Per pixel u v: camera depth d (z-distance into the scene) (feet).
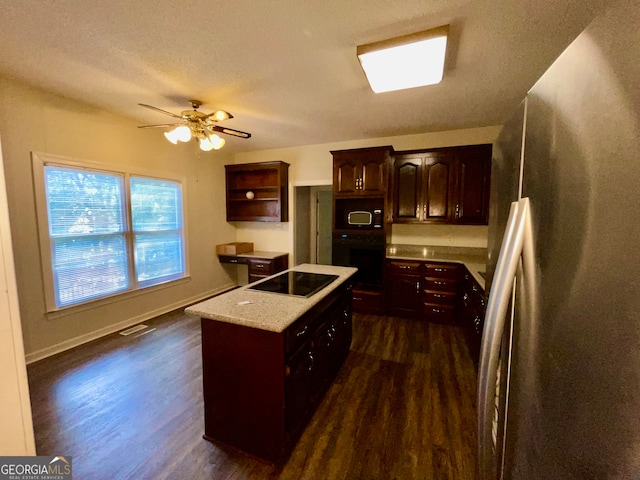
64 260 9.49
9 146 8.11
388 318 12.63
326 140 14.44
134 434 6.00
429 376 8.16
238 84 8.13
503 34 5.89
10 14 5.24
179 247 14.01
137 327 11.41
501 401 2.36
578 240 1.43
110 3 5.00
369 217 13.03
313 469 5.25
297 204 16.81
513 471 2.06
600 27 1.33
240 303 5.90
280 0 4.94
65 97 9.18
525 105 2.20
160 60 6.91
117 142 10.84
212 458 5.47
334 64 7.03
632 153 1.13
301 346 5.83
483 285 7.79
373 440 5.89
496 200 3.31
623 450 1.15
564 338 1.51
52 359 8.91
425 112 10.28
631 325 1.12
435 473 5.17
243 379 5.43
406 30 5.76
